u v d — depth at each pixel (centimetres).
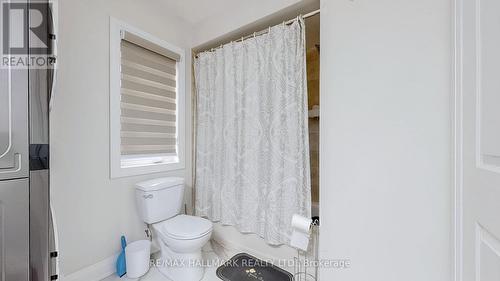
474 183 71
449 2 90
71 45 142
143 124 190
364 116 112
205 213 213
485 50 65
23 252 72
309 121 186
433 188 94
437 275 93
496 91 59
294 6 160
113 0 165
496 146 59
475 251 70
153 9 191
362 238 113
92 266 153
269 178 171
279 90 165
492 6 61
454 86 84
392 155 104
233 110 193
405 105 101
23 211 73
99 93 157
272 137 170
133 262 157
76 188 146
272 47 170
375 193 109
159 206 174
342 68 120
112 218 165
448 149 90
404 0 101
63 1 139
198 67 221
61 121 138
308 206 157
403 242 101
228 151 196
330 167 125
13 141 70
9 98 70
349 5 118
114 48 165
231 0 184
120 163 170
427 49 95
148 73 193
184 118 223
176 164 214
